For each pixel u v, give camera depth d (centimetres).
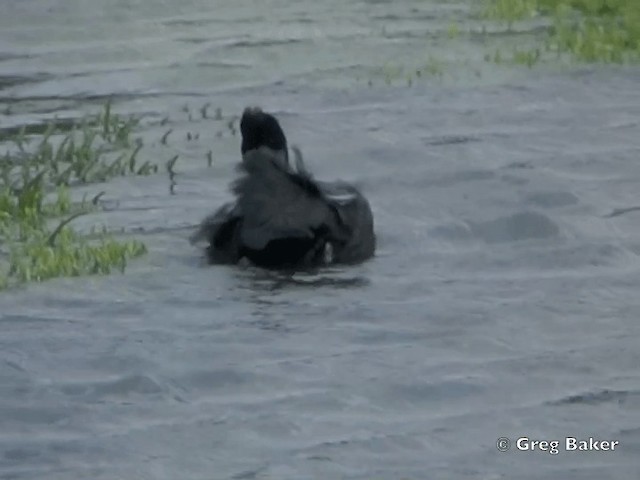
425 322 1519
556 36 2717
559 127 2227
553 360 1427
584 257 1705
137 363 1424
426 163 2059
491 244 1756
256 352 1447
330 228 1655
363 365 1419
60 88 2520
